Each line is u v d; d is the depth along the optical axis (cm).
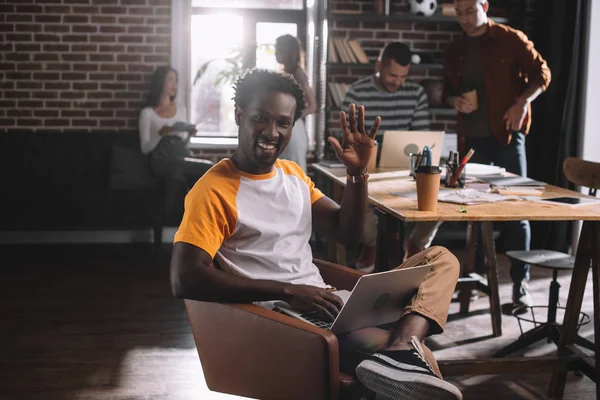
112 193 535
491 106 432
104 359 330
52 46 578
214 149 593
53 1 575
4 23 573
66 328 372
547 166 550
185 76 591
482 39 434
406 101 466
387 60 450
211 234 203
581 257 289
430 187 263
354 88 465
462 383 309
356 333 208
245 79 211
